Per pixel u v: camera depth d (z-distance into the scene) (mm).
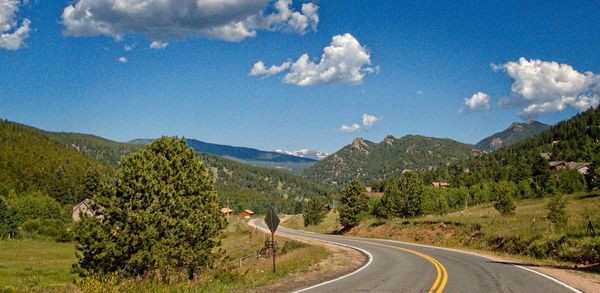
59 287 22422
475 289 14484
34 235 92938
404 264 22844
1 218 90812
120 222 24906
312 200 112000
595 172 72062
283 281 17578
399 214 63844
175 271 25328
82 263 25047
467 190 96688
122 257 24703
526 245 29016
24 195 148750
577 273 18266
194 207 28578
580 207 52594
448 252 30922
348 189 74312
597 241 23875
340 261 24828
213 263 28688
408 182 64750
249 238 62500
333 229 87125
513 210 51656
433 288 14781
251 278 18500
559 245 25969
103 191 25594
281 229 101250
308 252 29031
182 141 29938
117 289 17625
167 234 26234
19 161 190500
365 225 67375
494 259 25438
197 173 29578
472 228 40500
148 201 25812
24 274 46094
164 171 27953
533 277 17109
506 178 110500
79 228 25016
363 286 15617
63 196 157375
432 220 50906
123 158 26547
